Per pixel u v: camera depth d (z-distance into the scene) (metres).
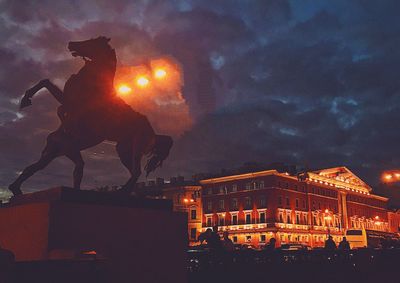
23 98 6.59
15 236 6.06
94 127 6.61
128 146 7.12
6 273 4.31
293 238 61.16
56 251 5.40
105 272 5.01
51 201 5.59
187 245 6.93
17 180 6.55
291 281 12.29
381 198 89.19
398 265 17.84
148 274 6.36
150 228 6.52
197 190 65.75
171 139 7.72
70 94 6.60
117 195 6.35
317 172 71.50
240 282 10.90
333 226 70.69
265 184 60.47
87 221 5.86
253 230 59.81
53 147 6.58
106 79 6.82
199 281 10.15
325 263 13.88
